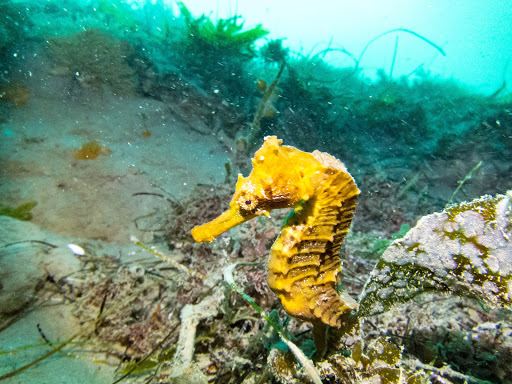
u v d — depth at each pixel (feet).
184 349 0.39
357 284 0.56
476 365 0.40
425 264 0.33
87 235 0.67
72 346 0.44
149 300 0.51
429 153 1.24
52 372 0.39
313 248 0.32
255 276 0.51
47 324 0.46
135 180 0.87
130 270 0.55
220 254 0.61
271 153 0.30
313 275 0.32
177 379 0.37
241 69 1.41
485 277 0.31
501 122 1.28
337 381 0.35
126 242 0.67
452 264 0.32
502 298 0.31
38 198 0.72
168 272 0.58
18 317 0.45
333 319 0.32
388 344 0.37
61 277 0.53
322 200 0.31
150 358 0.44
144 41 1.37
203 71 1.37
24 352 0.41
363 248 0.66
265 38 1.41
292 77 1.36
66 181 0.80
